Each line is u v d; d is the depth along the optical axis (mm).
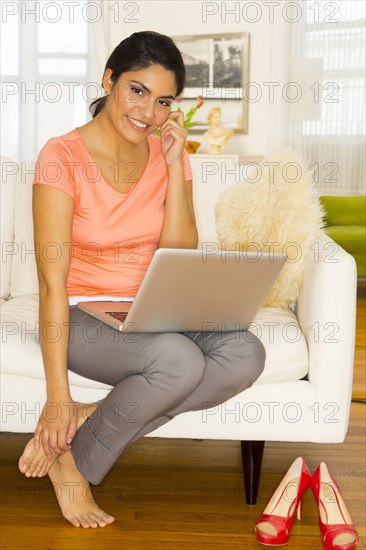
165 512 1867
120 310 1842
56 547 1682
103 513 1810
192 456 2248
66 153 1844
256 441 1898
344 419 1885
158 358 1688
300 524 1829
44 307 1746
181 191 1979
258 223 2207
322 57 6051
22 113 6543
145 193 1951
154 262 1583
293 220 2139
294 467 1927
